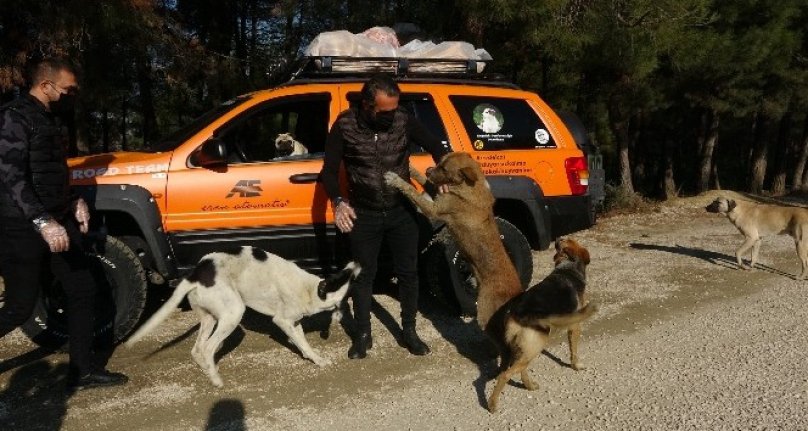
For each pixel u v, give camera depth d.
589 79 13.49
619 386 4.27
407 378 4.41
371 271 4.67
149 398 4.06
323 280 4.57
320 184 5.21
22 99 3.70
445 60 5.83
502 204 5.84
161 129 18.61
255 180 5.09
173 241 4.95
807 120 23.30
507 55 12.42
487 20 9.77
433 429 3.70
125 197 4.78
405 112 4.59
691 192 22.12
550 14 9.82
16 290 3.87
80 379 4.12
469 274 5.60
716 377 4.39
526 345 3.91
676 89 16.02
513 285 4.39
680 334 5.29
